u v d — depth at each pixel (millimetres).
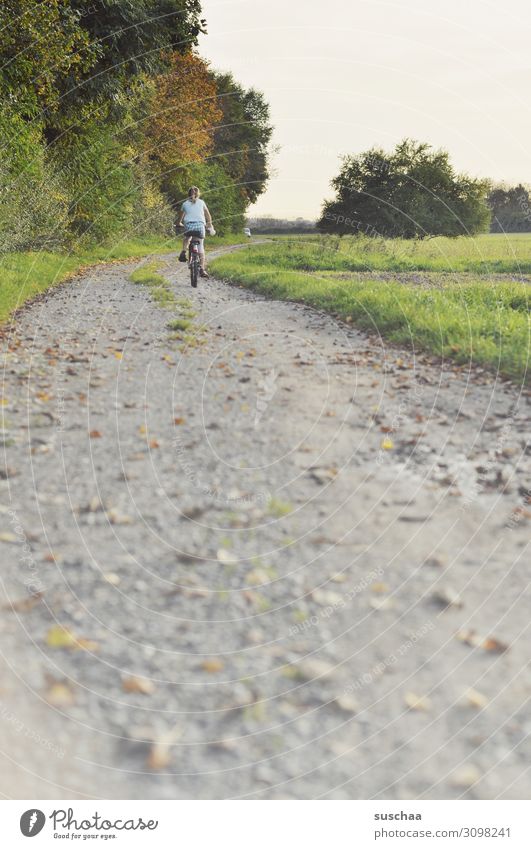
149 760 3412
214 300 17234
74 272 23797
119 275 23656
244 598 4758
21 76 22453
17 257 21734
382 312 14062
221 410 8383
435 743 3555
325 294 17375
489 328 12031
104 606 4625
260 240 45094
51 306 15531
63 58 23250
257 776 3361
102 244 34250
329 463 6930
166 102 46812
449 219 41844
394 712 3754
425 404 8633
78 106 29703
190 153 49594
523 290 17984
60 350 11062
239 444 7367
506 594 4777
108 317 14188
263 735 3598
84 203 30859
